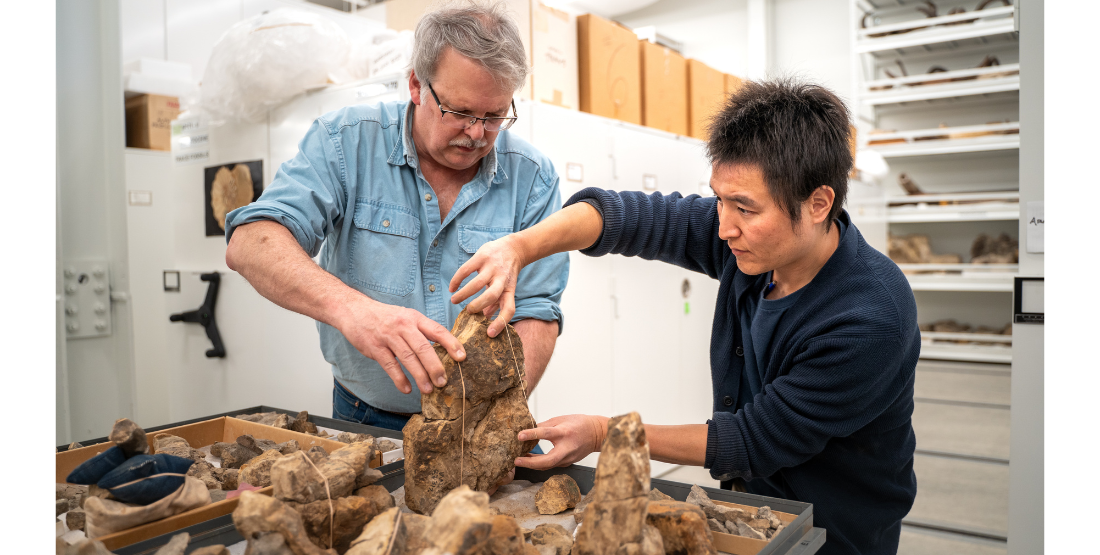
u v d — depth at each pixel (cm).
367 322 93
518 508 91
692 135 343
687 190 323
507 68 110
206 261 235
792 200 88
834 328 97
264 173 212
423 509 87
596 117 262
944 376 502
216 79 203
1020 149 165
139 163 295
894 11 561
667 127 322
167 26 341
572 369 256
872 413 99
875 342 94
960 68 554
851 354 93
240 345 223
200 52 331
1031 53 162
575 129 251
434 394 90
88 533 74
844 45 579
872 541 113
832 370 95
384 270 130
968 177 573
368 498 81
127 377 186
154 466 78
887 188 601
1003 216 510
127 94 305
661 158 302
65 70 174
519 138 143
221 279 226
